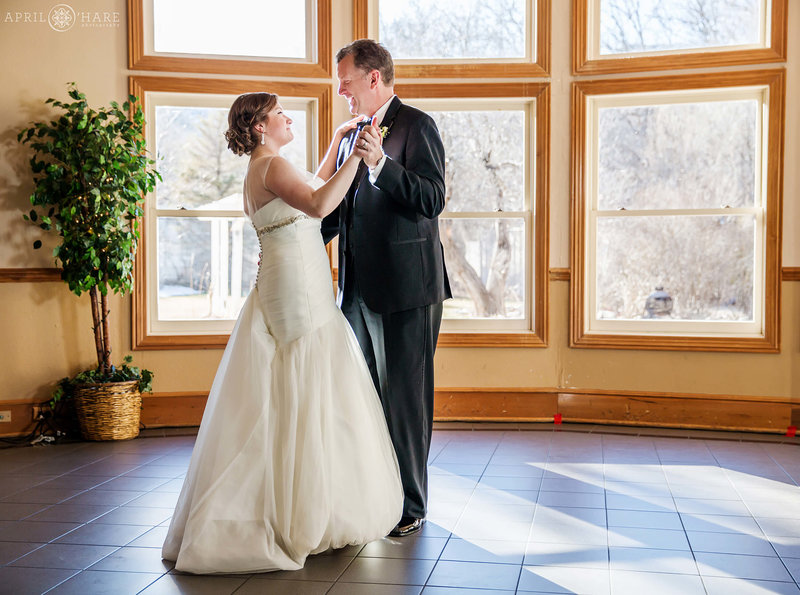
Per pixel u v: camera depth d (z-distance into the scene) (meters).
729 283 5.57
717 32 5.53
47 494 3.86
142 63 5.45
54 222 5.34
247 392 2.90
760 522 3.32
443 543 3.08
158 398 5.56
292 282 3.01
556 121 5.68
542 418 5.75
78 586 2.64
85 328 5.45
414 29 5.77
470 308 5.87
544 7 5.64
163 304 5.66
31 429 5.35
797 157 5.34
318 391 2.94
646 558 2.88
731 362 5.48
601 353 5.68
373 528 2.97
